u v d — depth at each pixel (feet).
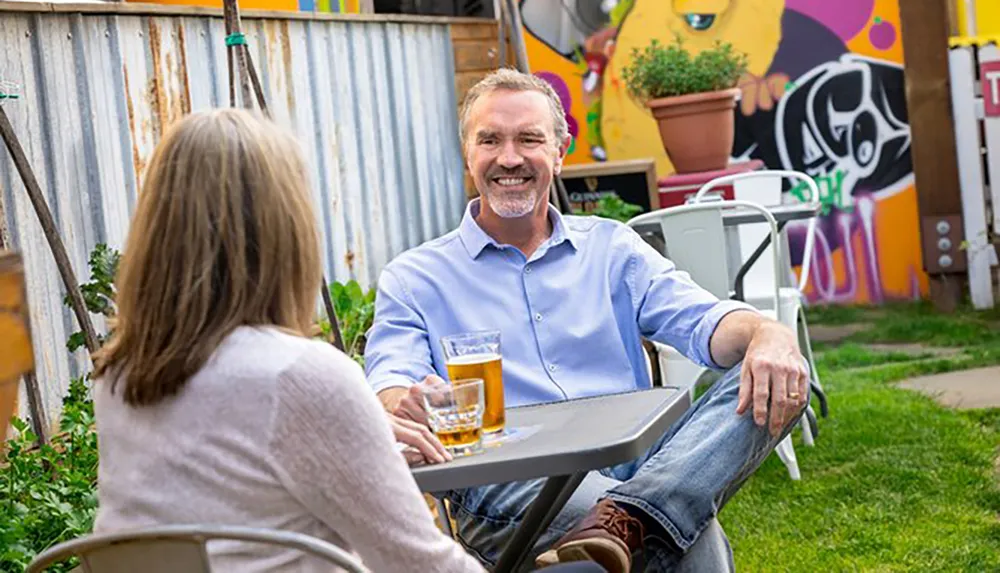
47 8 17.26
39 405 13.96
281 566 6.70
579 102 32.12
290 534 6.34
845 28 31.32
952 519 15.72
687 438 9.70
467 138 11.75
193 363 6.70
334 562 6.36
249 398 6.63
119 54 18.48
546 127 11.58
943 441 18.83
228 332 6.77
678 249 18.80
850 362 25.66
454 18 25.38
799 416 9.91
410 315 11.50
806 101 31.63
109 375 7.04
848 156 31.55
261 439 6.62
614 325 11.58
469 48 25.72
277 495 6.66
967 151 30.27
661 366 19.38
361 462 6.68
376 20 23.49
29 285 16.44
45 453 13.04
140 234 6.86
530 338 11.47
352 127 23.02
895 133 31.32
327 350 6.79
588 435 8.28
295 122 21.76
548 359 11.45
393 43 24.00
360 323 20.49
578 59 32.04
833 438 19.58
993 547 14.66
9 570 11.18
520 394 11.32
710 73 28.04
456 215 25.52
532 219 11.69
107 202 18.11
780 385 9.66
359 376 6.80
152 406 6.83
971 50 30.09
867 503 16.63
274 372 6.62
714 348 10.94
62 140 17.48
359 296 20.83
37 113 17.13
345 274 22.74
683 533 9.27
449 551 6.97
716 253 18.66
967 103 30.19
